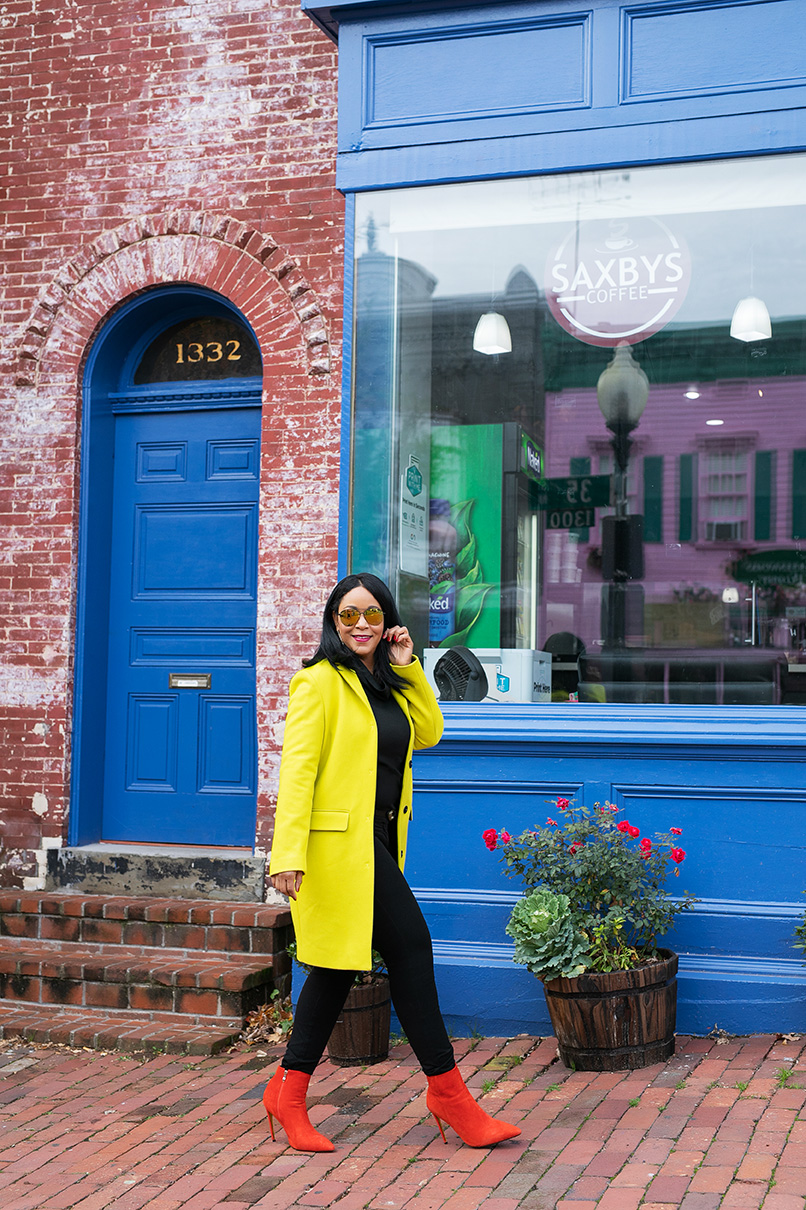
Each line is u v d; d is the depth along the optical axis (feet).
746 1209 9.68
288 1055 11.98
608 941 14.24
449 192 16.99
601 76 16.12
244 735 20.53
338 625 12.02
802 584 15.78
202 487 21.08
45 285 20.88
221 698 20.70
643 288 16.58
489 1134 11.52
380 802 11.78
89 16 20.97
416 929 11.64
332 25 17.54
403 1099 13.14
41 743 20.40
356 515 17.29
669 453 16.55
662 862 14.48
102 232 20.65
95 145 20.77
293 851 11.07
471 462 17.17
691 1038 14.55
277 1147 12.09
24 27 21.30
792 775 14.85
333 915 11.32
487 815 15.99
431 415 17.29
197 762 20.70
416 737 12.65
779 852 14.89
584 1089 12.84
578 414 16.90
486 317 17.08
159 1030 16.39
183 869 19.42
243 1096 13.89
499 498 17.10
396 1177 11.02
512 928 13.85
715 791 15.10
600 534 16.74
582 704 16.07
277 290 19.65
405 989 11.57
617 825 14.73
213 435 21.09
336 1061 14.46
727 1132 11.30
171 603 21.06
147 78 20.58
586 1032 13.37
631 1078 13.07
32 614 20.59
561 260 16.89
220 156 20.11
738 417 16.26
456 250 17.11
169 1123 13.12
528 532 17.03
